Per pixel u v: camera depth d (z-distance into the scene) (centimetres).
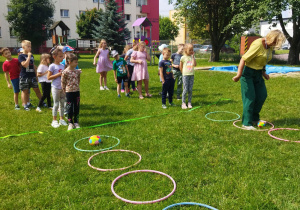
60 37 2662
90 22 3534
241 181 321
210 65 1952
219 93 862
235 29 2120
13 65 686
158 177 338
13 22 3222
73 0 3806
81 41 3522
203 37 3628
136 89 943
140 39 1922
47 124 574
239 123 546
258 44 487
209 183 323
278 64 1973
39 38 3284
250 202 282
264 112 627
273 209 273
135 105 722
